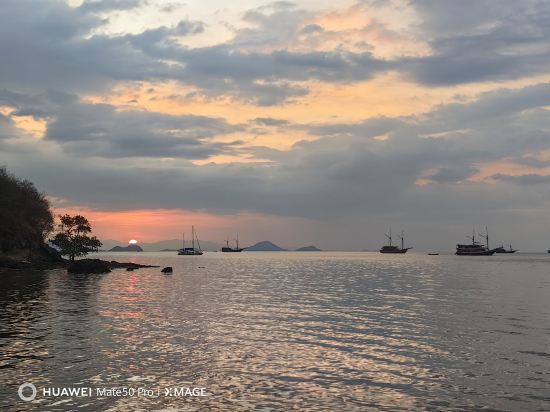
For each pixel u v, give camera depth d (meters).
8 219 115.62
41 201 132.88
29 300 49.81
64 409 16.92
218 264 184.62
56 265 121.12
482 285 76.75
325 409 17.30
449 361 24.28
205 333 31.31
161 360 23.81
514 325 35.44
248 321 36.78
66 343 27.38
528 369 22.80
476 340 29.62
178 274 109.25
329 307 46.25
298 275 107.25
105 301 49.91
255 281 85.94
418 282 84.19
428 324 35.84
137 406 17.38
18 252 118.69
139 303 48.41
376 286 74.69
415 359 24.66
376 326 34.81
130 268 125.19
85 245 139.50
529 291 65.25
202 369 22.30
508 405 17.84
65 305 45.78
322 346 27.62
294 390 19.41
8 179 123.06
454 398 18.58
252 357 24.70
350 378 21.14
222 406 17.50
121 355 24.64
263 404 17.73
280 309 44.38
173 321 36.34
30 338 28.80
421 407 17.56
